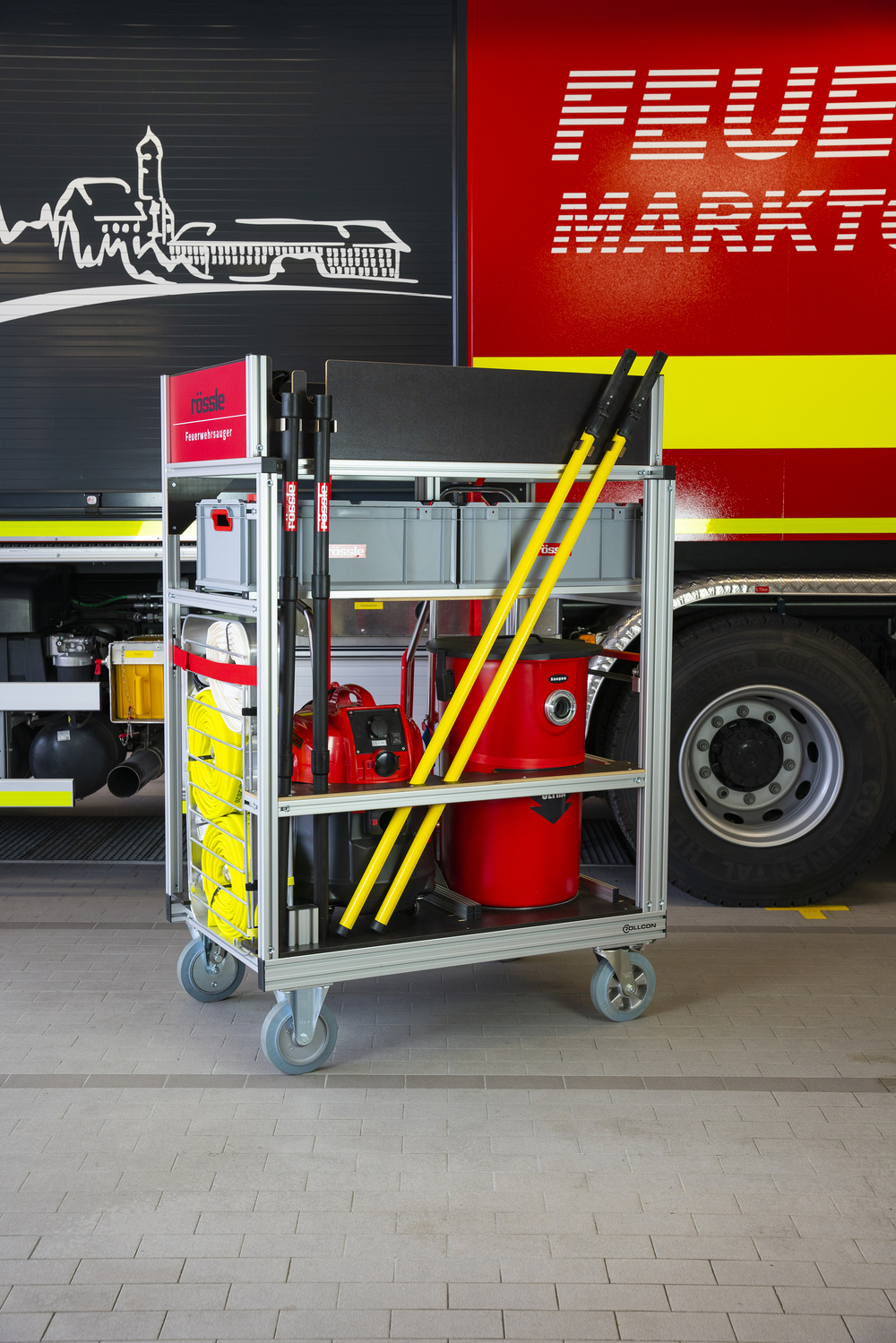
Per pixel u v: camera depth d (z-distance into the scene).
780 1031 3.33
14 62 4.14
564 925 3.28
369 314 4.25
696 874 4.46
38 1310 2.13
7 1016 3.38
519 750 3.30
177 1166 2.60
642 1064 3.12
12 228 4.21
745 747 4.53
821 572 4.42
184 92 4.16
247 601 2.93
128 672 4.62
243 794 2.99
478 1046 3.22
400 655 4.34
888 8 4.05
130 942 4.00
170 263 4.23
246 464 2.86
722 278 4.19
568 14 4.06
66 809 5.66
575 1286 2.21
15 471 4.32
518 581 3.09
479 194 4.15
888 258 4.20
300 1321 2.11
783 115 4.11
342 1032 3.31
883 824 4.50
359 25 4.14
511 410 3.10
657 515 3.29
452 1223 2.40
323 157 4.19
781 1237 2.37
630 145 4.12
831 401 4.26
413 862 3.12
